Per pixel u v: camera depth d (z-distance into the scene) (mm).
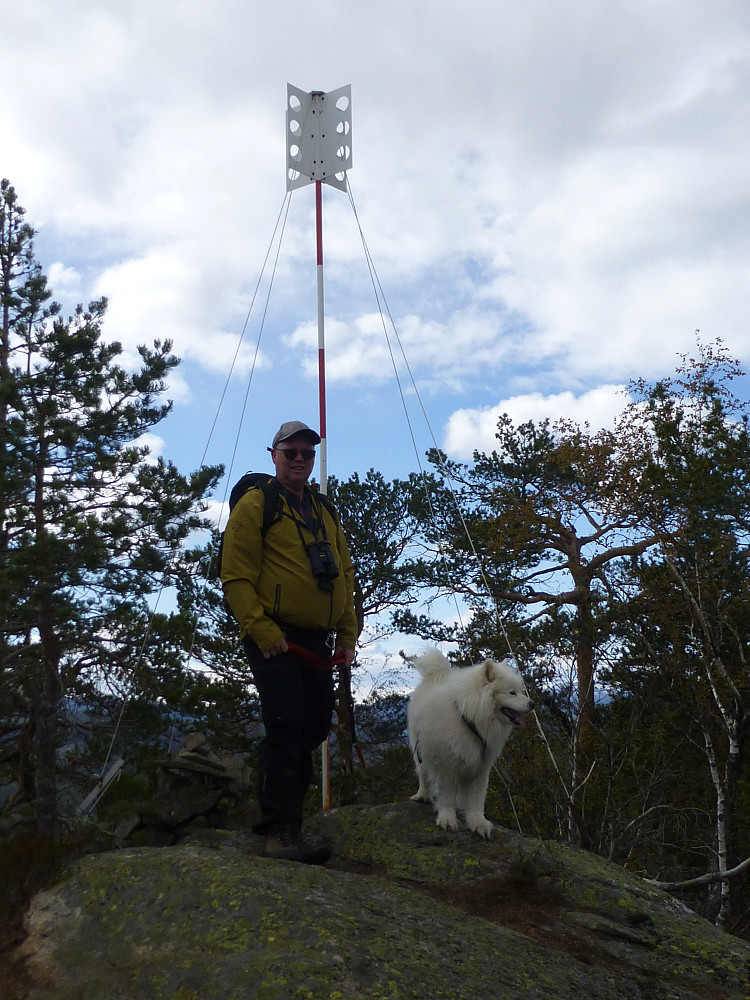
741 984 3590
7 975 2986
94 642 10820
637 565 13633
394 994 2617
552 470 15875
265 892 3197
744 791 13070
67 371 11266
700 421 14477
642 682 12852
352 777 12914
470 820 4762
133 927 3090
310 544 4004
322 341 8062
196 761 8773
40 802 8742
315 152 8172
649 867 13289
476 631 13609
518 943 3436
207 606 13367
